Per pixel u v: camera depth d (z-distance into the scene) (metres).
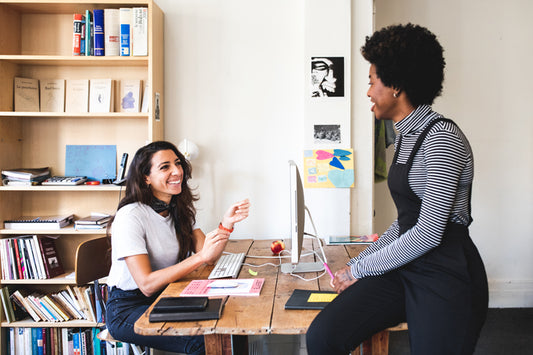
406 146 1.46
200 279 1.86
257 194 2.99
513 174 3.44
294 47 2.93
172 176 1.94
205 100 2.96
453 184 1.28
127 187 1.97
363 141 2.89
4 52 2.78
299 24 2.92
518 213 3.46
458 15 3.35
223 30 2.94
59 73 2.96
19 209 2.96
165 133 2.98
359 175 2.90
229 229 1.85
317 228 2.89
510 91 3.39
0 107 2.77
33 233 2.75
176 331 1.33
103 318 2.72
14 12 2.88
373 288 1.42
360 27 2.87
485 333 3.00
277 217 2.99
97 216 2.91
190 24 2.94
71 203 3.00
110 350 2.77
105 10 2.72
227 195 3.00
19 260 2.77
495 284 3.48
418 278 1.35
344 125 2.85
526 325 3.13
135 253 1.78
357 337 1.35
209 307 1.45
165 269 1.77
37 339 2.80
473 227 3.48
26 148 2.98
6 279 2.77
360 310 1.36
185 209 2.08
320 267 2.01
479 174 3.44
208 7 2.94
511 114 3.41
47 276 2.79
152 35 2.70
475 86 3.39
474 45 3.37
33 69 2.96
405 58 1.37
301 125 2.95
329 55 2.84
